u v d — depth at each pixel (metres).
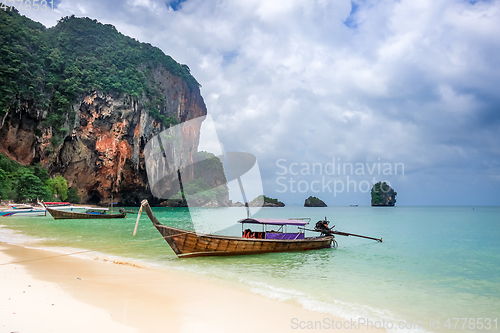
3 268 9.55
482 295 9.09
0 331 4.44
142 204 5.45
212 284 8.83
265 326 5.68
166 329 5.17
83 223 33.88
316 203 138.25
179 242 12.45
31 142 75.25
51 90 80.81
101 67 93.69
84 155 82.81
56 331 4.61
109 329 4.93
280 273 11.23
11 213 41.66
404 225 42.12
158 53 110.88
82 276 8.95
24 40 84.69
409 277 11.34
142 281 8.77
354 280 10.55
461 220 55.12
